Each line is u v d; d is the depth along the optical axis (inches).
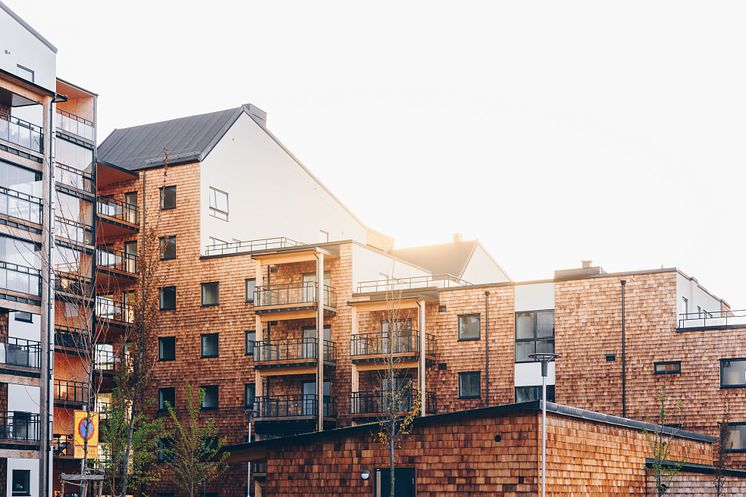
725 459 1568.7
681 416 1616.6
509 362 1763.0
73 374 1688.0
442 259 2549.2
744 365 1588.3
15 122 1440.7
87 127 1758.1
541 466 1103.0
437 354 1818.4
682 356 1632.6
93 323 1679.4
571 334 1722.4
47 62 1567.4
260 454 1384.1
